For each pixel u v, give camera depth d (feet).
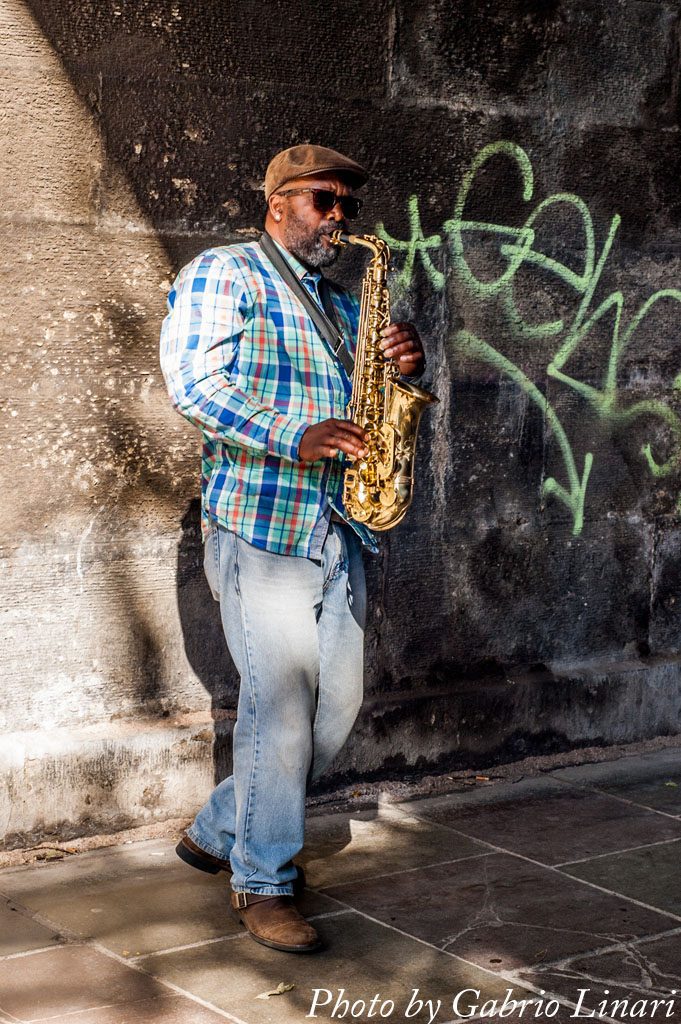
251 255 10.57
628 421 16.02
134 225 12.50
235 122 12.91
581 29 14.92
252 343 10.30
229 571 10.56
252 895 10.65
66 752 12.39
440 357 14.56
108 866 12.12
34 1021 9.25
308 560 10.51
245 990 9.82
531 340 15.14
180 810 13.12
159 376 12.80
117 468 12.67
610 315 15.67
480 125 14.40
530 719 15.39
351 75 13.53
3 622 12.25
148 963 10.21
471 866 12.34
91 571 12.65
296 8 13.10
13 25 11.66
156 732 12.88
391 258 14.06
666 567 16.52
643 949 10.67
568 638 15.87
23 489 12.23
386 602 14.48
